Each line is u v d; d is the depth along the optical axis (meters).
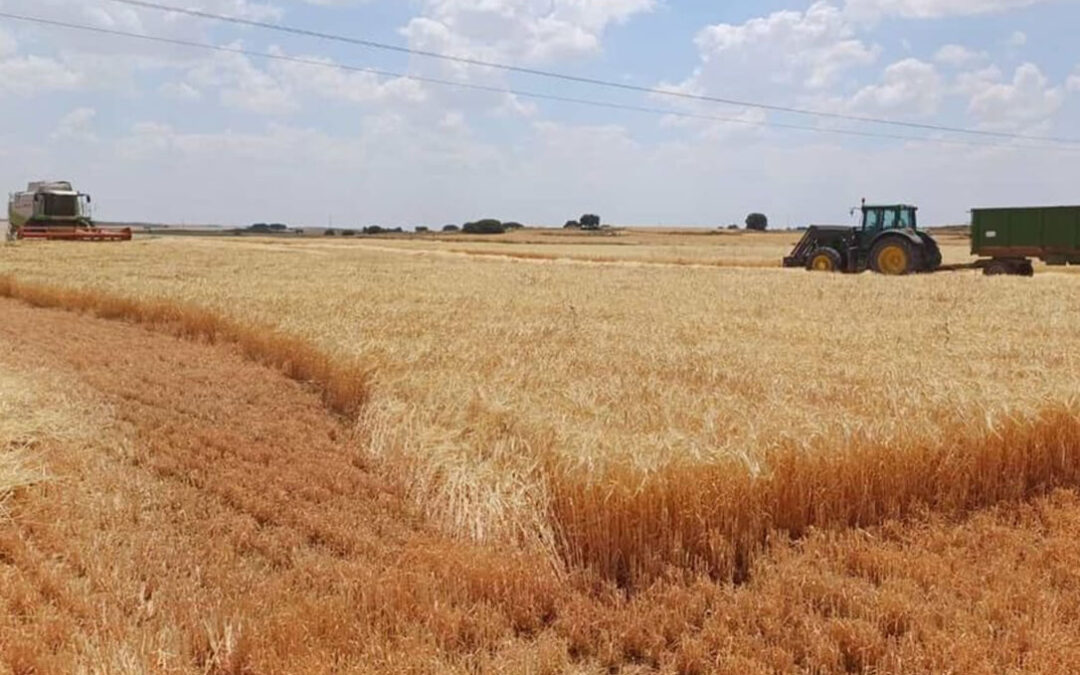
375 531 6.50
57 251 41.06
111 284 22.36
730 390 9.86
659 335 14.75
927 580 5.41
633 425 7.77
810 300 21.94
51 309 21.14
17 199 54.59
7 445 8.07
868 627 4.73
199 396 10.90
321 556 5.94
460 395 8.97
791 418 7.51
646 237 113.31
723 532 5.92
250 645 4.59
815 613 5.03
